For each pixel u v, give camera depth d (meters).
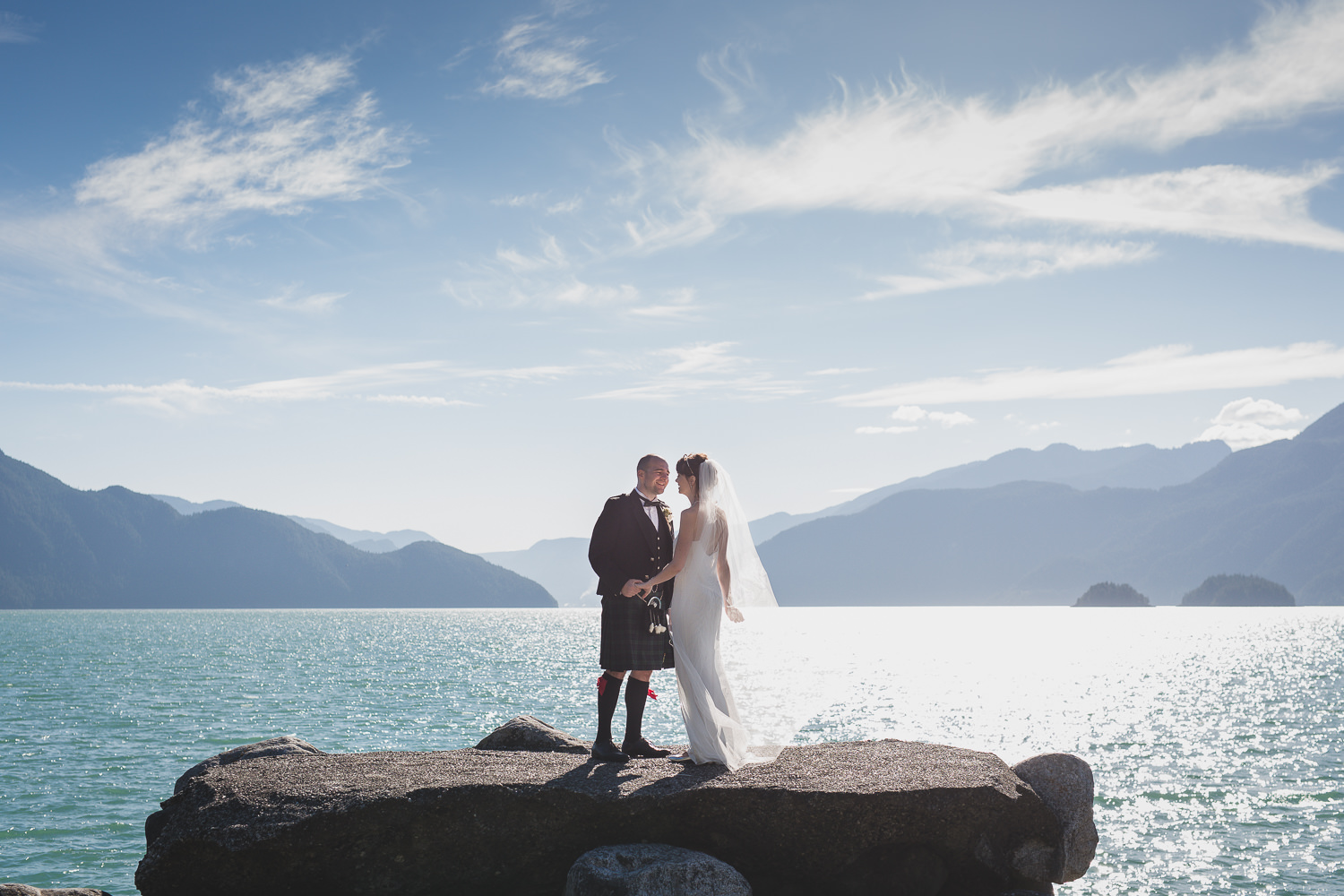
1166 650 105.31
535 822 7.10
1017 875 7.55
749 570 8.25
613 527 8.09
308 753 10.01
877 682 60.69
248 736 33.19
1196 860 18.27
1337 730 36.69
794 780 7.45
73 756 28.38
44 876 16.53
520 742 10.18
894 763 8.08
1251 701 48.47
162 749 29.94
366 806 6.88
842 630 184.50
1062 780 7.96
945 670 72.38
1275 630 171.00
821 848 7.12
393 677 63.38
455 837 6.99
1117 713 42.81
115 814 20.62
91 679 59.75
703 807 7.16
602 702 8.37
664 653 8.07
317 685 56.59
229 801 7.10
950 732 36.47
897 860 7.32
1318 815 21.73
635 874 6.47
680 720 36.25
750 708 8.13
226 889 6.79
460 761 8.34
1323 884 16.77
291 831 6.76
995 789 7.38
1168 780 26.17
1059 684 59.34
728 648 8.12
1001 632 172.00
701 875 6.56
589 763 8.12
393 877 6.93
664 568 7.93
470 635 156.62
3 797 22.20
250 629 185.25
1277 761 29.45
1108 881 17.09
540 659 88.88
